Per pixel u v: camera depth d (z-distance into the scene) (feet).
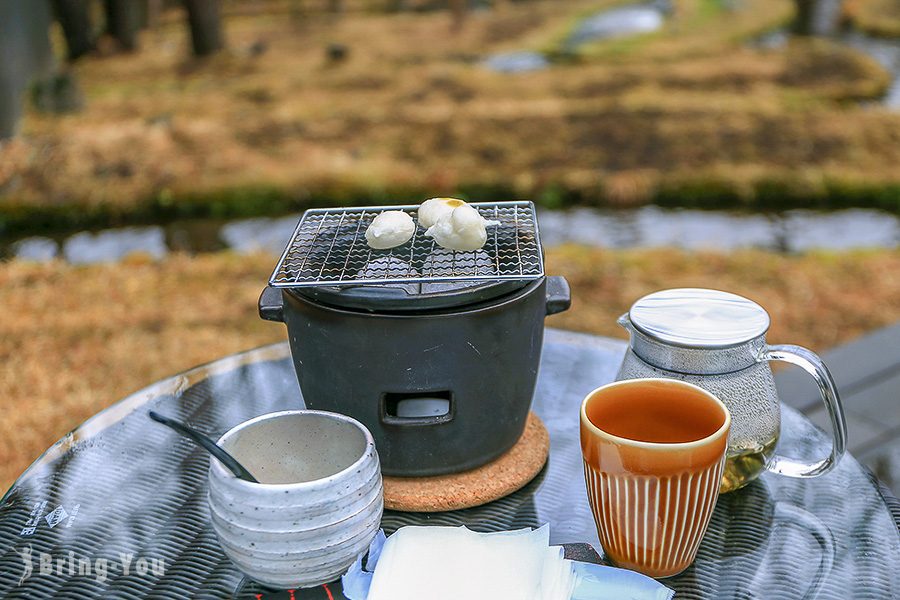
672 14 37.14
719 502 3.48
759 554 3.16
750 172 17.80
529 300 3.24
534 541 2.98
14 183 17.63
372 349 3.13
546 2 41.78
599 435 2.74
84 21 30.66
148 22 36.37
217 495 2.74
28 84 22.29
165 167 18.61
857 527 3.31
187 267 13.71
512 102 24.52
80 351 10.50
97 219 16.87
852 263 13.43
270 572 2.76
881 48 30.63
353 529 2.78
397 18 39.19
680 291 3.50
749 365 3.20
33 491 3.61
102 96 25.20
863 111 22.62
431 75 28.04
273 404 4.29
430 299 3.05
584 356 4.75
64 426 8.71
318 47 32.83
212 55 30.94
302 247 3.47
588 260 13.67
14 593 3.01
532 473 3.65
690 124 21.54
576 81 26.81
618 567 3.05
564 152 19.85
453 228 3.22
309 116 23.13
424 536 3.00
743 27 34.27
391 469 3.48
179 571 3.15
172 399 4.34
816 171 17.76
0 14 20.53
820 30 32.50
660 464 2.67
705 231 15.69
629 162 19.02
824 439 3.95
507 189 17.69
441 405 3.42
